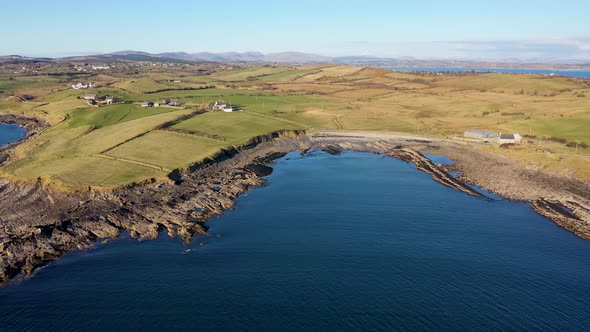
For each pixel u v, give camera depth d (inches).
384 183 4785.9
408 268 2918.3
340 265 2945.4
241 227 3531.0
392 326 2327.8
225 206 3981.3
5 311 2405.3
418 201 4202.8
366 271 2871.6
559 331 2311.8
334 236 3390.7
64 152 5187.0
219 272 2827.3
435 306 2504.9
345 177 5024.6
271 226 3563.0
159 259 2979.8
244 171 5137.8
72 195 3882.9
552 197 4276.6
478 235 3447.3
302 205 4060.0
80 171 4416.8
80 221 3432.6
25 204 3730.3
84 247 3117.6
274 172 5221.5
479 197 4335.6
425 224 3649.1
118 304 2479.1
